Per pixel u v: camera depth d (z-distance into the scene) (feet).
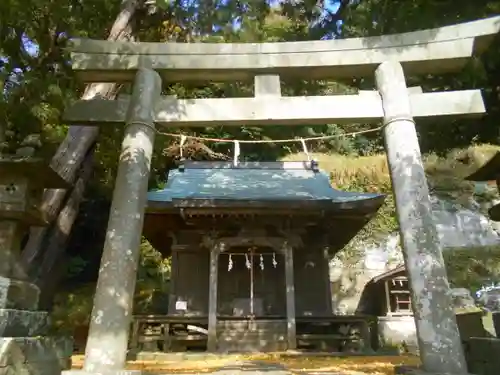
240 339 36.37
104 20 39.55
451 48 20.26
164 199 39.14
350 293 58.34
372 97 20.33
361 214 38.52
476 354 18.58
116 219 17.71
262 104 20.33
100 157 45.80
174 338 35.76
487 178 20.04
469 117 19.97
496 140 26.63
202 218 38.93
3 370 13.10
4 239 16.02
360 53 20.80
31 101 31.42
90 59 20.61
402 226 17.84
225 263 42.32
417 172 18.35
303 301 41.09
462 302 42.73
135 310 49.19
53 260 35.86
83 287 50.90
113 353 15.67
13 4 24.61
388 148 19.33
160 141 48.01
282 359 28.91
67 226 37.37
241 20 30.45
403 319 51.21
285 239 38.06
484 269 56.44
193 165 50.98
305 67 20.84
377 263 60.85
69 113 19.76
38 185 17.48
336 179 70.28
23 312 15.43
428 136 27.76
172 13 37.65
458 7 22.21
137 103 19.77
